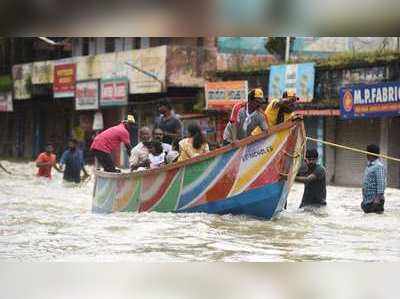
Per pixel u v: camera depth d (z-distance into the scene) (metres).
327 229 16.97
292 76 38.72
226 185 18.19
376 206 20.30
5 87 66.25
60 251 13.70
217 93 42.41
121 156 51.16
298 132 17.05
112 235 15.80
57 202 24.25
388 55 34.34
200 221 17.73
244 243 14.84
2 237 15.52
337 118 38.53
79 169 31.81
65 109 63.16
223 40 43.50
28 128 68.69
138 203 20.14
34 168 47.75
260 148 17.48
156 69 46.78
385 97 33.78
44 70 60.31
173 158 21.14
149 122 51.12
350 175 37.88
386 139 35.88
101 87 53.19
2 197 25.88
